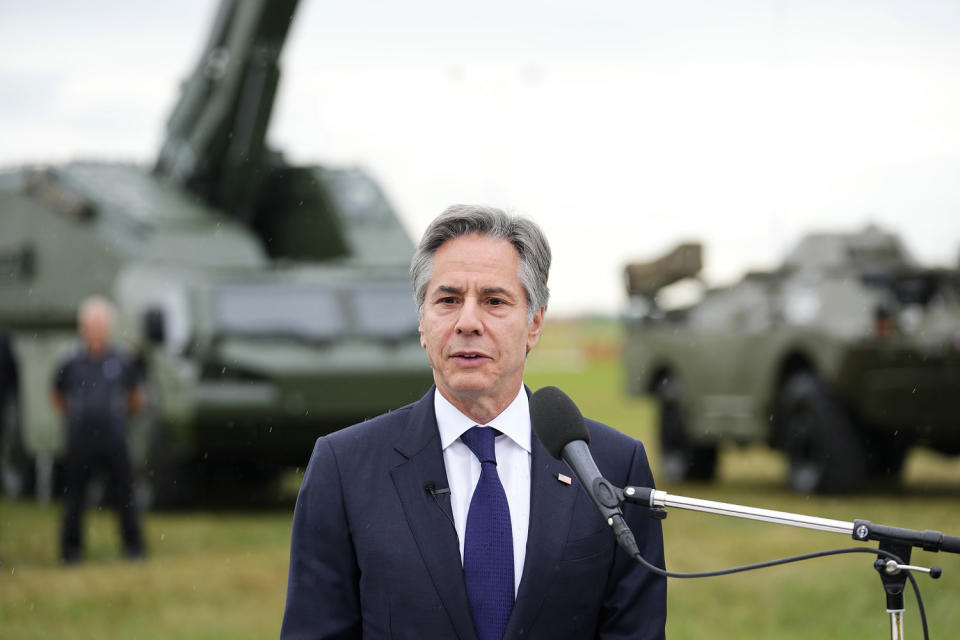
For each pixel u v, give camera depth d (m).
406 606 4.86
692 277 15.00
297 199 26.55
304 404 21.83
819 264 23.17
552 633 4.88
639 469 5.13
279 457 22.80
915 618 12.35
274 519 21.05
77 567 16.31
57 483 25.69
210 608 13.38
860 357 20.86
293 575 5.04
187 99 25.23
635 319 27.78
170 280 22.58
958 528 17.11
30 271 26.23
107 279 24.28
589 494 4.71
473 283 4.94
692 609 12.95
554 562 4.89
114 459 16.92
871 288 21.36
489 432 5.07
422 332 5.12
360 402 22.14
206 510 22.55
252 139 24.94
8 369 26.75
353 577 5.01
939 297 21.19
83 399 16.95
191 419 21.50
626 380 28.59
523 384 5.23
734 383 24.34
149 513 22.23
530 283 5.01
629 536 4.61
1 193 27.09
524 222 5.05
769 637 11.60
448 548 4.89
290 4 23.42
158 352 22.19
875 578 14.30
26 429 26.33
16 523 21.27
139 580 15.14
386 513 4.96
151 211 24.81
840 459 21.19
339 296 23.11
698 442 25.80
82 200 25.05
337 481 5.05
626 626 5.00
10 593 14.32
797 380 22.14
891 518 18.31
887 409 20.94
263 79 24.06
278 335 22.30
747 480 26.36
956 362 20.80
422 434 5.09
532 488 5.03
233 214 26.02
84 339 17.25
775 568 15.17
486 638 4.87
